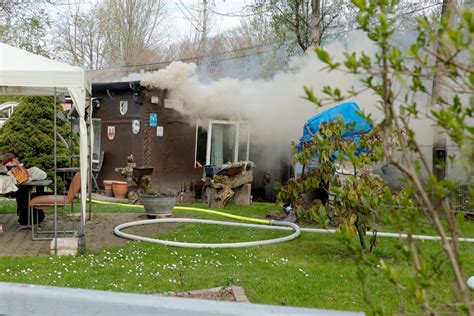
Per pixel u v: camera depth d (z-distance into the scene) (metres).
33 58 6.92
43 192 8.22
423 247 6.89
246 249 6.82
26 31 18.30
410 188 1.86
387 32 1.67
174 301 2.07
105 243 7.06
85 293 2.12
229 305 2.04
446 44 1.58
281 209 10.67
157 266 5.75
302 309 2.04
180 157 13.05
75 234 7.35
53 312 2.12
